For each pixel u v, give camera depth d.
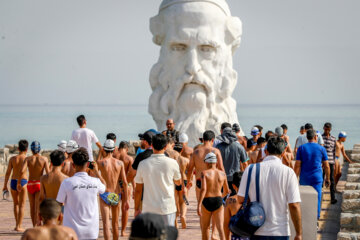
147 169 16.67
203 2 52.22
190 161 21.62
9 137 163.12
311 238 18.62
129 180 19.91
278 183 13.75
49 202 12.19
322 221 25.27
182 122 52.44
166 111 53.62
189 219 26.38
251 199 13.98
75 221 15.41
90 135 26.83
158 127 55.34
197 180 21.53
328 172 23.75
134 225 8.29
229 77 53.72
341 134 34.66
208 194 18.97
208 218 19.08
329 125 29.80
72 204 15.45
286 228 13.74
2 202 32.28
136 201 17.19
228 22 53.47
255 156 27.67
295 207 13.67
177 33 52.19
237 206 17.03
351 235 19.30
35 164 22.72
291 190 13.72
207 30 51.81
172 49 52.81
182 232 23.30
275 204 13.75
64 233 12.05
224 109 53.78
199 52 52.25
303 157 23.56
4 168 46.16
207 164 19.28
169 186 16.77
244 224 13.53
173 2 52.75
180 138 25.14
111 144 19.69
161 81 54.19
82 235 15.40
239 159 23.59
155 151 16.97
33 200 22.91
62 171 21.33
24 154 23.77
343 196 23.17
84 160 15.83
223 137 23.55
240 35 54.75
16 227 23.89
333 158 29.78
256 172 13.88
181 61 52.66
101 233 23.55
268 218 13.70
